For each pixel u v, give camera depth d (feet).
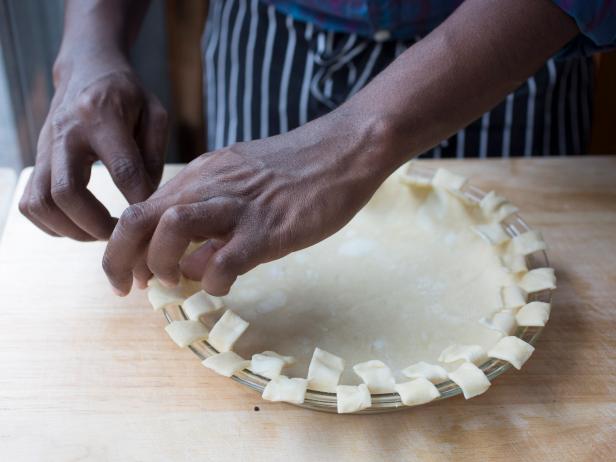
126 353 1.85
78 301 2.01
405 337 1.86
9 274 2.10
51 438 1.61
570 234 2.35
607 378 1.82
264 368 1.64
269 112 3.23
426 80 1.68
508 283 1.98
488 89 1.73
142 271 1.85
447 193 2.26
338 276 2.07
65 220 1.94
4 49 3.37
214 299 1.85
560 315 2.02
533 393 1.77
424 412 1.71
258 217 1.59
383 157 1.67
